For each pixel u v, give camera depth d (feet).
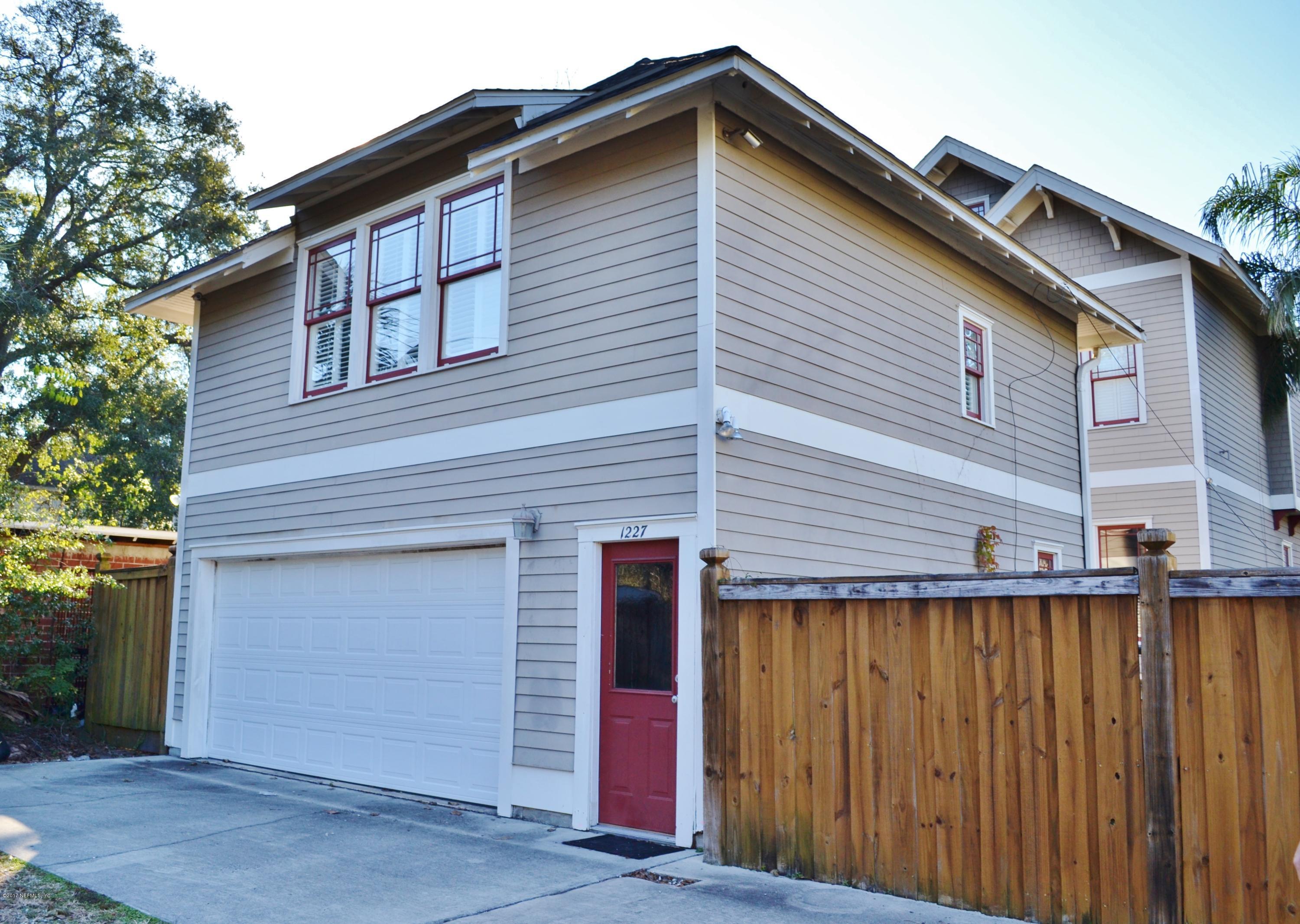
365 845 24.35
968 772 18.52
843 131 27.27
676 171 26.18
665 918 18.22
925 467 33.32
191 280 39.86
